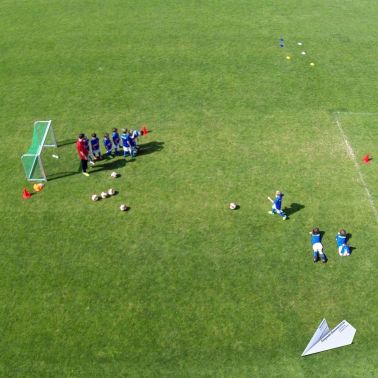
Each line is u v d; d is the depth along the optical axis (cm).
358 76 3036
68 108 2794
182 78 3042
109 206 2148
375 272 1838
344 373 1538
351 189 2209
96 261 1903
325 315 1698
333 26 3612
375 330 1652
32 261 1908
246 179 2277
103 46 3400
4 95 2919
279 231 2011
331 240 1962
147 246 1961
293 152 2434
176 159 2411
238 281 1817
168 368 1555
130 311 1720
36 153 2286
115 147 2444
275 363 1566
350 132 2562
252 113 2722
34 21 3762
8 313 1723
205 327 1667
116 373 1544
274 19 3725
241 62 3191
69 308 1736
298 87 2938
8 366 1571
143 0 4081
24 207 2150
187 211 2116
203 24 3666
